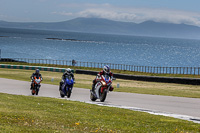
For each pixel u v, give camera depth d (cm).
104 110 3612
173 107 4322
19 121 2508
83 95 5875
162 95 6206
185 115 3603
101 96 4706
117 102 4766
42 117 2809
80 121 2783
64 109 3506
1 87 7006
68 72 5334
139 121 3005
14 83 8162
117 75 12669
